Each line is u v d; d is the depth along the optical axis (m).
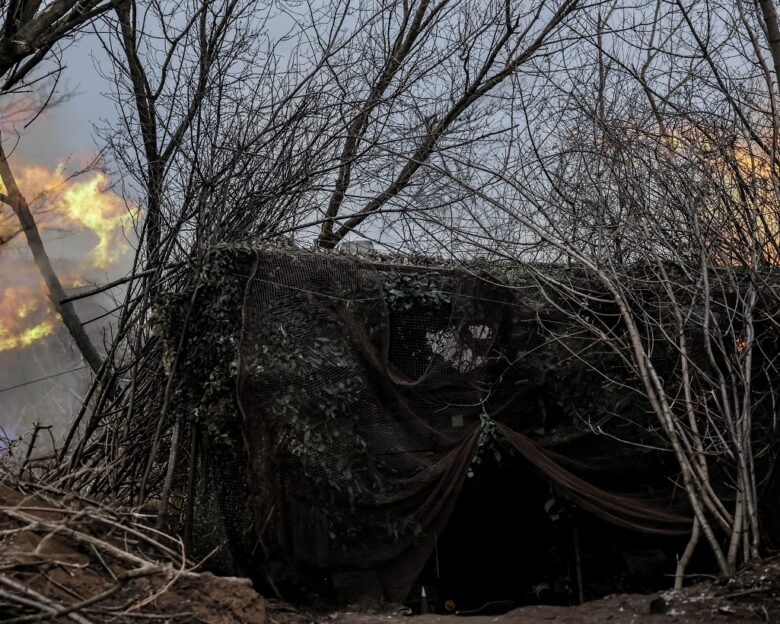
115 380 9.29
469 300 8.22
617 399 8.49
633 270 8.67
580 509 8.80
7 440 8.84
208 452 7.82
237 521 7.59
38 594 4.41
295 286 7.71
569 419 8.41
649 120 9.23
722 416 8.45
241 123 10.17
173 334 7.96
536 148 9.21
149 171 10.16
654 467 8.56
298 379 7.47
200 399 7.84
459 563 9.48
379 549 7.48
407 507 7.59
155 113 10.59
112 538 6.12
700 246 7.96
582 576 9.03
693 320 8.46
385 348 7.80
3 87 9.58
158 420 8.53
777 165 8.70
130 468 8.73
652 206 8.55
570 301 8.52
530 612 6.39
